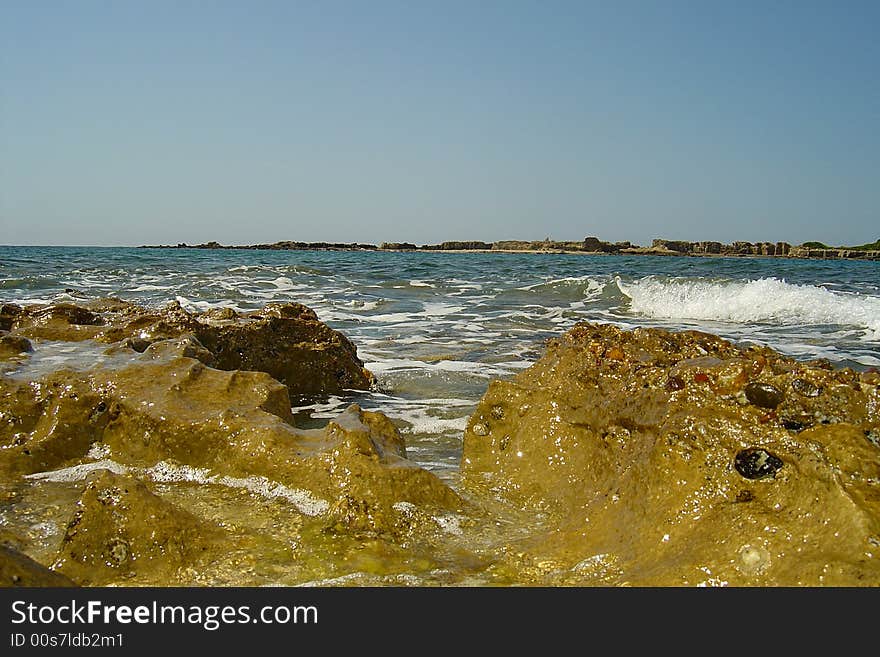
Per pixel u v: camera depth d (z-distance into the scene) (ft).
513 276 82.89
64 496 13.55
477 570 10.50
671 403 11.80
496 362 29.71
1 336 20.11
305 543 11.31
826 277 76.18
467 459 15.94
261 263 110.93
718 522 9.61
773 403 11.11
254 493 13.60
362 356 31.22
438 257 174.09
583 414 14.80
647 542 10.12
